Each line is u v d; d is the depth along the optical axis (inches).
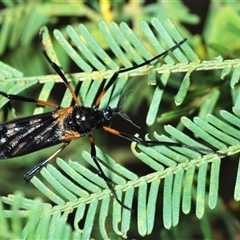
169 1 6.6
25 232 4.8
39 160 7.1
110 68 5.4
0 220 4.6
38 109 5.7
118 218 5.0
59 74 5.5
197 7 8.0
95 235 6.4
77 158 7.1
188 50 5.3
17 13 6.5
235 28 5.9
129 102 6.8
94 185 5.1
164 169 5.1
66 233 4.6
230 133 5.1
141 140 5.2
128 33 5.4
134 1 6.7
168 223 5.0
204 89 5.8
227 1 6.2
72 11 6.7
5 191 6.9
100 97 5.5
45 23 6.6
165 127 5.2
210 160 5.1
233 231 6.1
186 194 5.1
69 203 5.0
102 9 6.7
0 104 5.4
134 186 5.1
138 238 7.0
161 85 5.3
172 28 5.3
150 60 5.4
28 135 6.0
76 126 6.1
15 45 6.9
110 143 8.1
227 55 5.9
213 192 5.1
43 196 6.9
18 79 5.4
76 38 5.4
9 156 6.0
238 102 5.2
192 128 5.1
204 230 5.8
